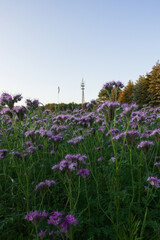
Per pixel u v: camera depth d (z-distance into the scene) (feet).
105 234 8.05
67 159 8.63
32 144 12.30
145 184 10.23
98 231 7.83
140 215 8.44
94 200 9.43
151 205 9.21
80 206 9.38
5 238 7.82
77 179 10.58
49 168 12.90
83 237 8.00
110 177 9.96
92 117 14.79
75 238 7.96
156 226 7.38
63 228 5.89
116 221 7.84
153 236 7.52
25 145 12.10
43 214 6.50
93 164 12.14
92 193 10.28
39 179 11.53
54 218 6.04
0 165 11.91
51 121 22.18
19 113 12.00
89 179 10.84
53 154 13.99
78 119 15.14
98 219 8.54
